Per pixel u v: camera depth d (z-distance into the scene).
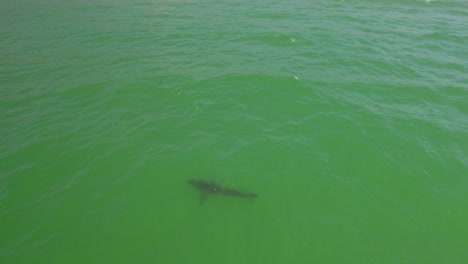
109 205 13.68
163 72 23.00
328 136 17.72
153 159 15.87
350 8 37.25
